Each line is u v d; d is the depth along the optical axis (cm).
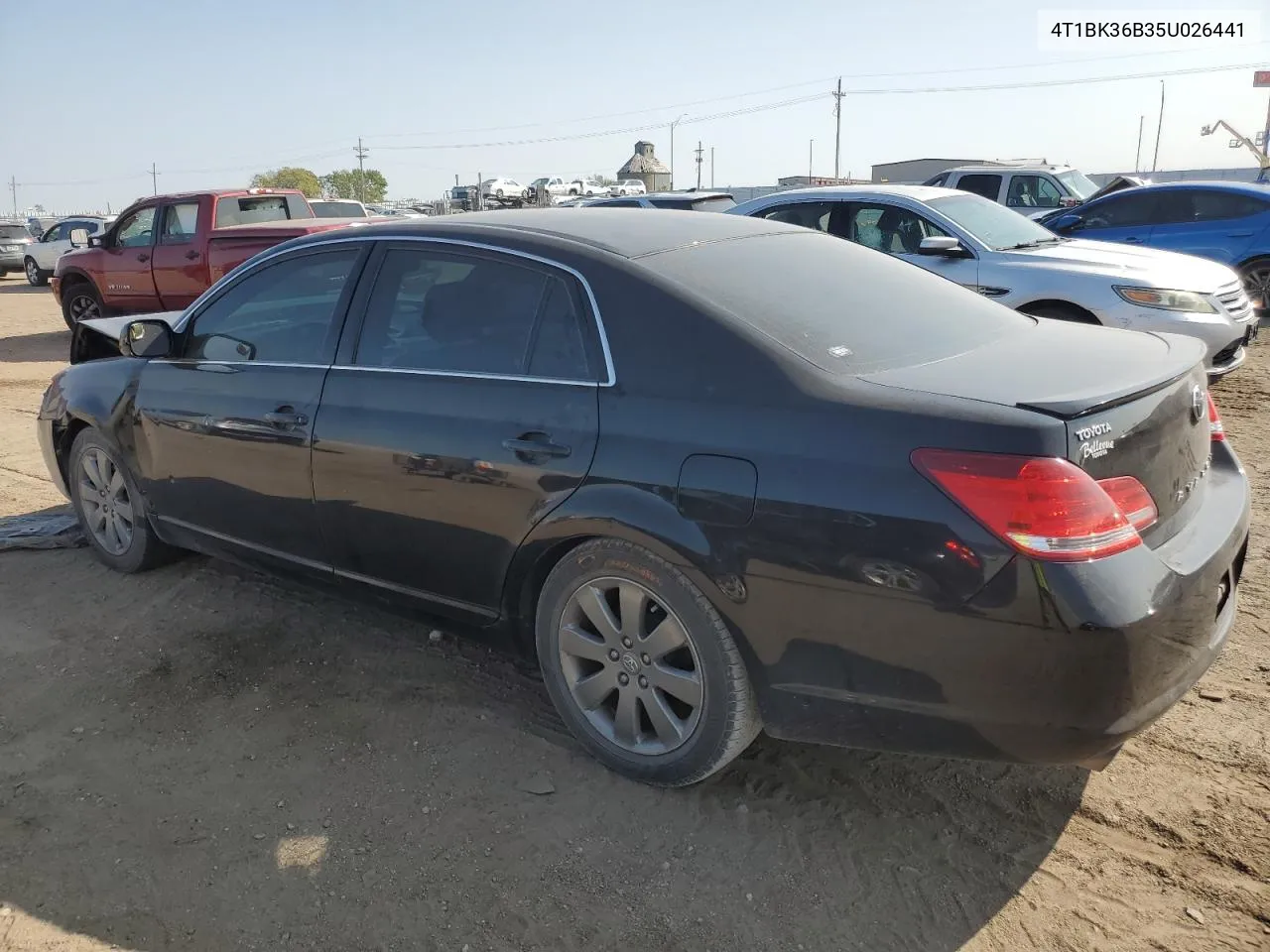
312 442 355
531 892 263
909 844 278
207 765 320
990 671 236
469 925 252
